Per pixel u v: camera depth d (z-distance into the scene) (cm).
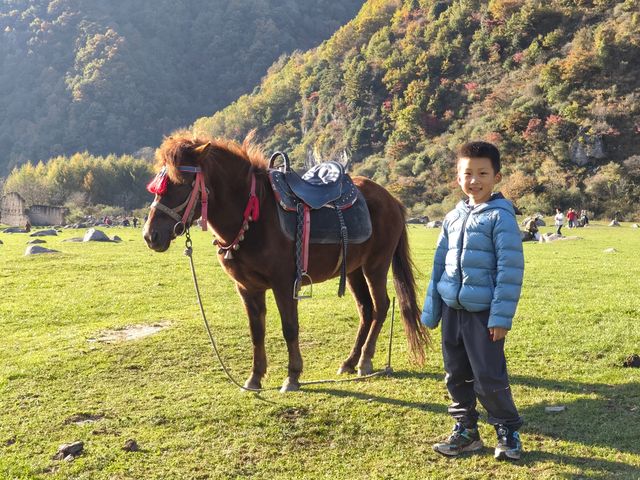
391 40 11494
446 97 9781
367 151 10338
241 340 724
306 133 11956
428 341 604
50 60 17400
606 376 544
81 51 16925
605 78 8050
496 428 398
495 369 379
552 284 1122
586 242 2461
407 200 8212
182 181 470
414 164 8919
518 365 590
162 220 471
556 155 7575
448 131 9350
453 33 10438
